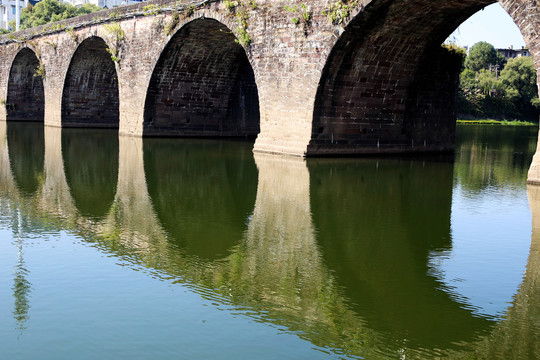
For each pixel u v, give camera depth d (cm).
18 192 1462
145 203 1360
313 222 1198
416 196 1491
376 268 920
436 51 2261
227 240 1057
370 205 1373
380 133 2305
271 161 2062
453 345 659
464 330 699
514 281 868
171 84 2952
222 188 1559
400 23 1952
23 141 2778
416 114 2398
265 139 2306
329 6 1953
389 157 2258
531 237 1109
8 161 2023
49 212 1252
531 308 768
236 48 2886
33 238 1050
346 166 1966
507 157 2486
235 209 1308
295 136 2173
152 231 1111
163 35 2752
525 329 705
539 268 927
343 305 769
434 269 917
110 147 2533
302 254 982
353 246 1034
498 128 5769
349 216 1256
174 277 860
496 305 779
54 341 657
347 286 838
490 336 685
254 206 1341
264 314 735
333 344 659
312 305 767
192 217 1229
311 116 2094
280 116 2222
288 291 816
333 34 1947
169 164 1997
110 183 1616
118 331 682
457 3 1870
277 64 2189
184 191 1511
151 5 2783
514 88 7919
